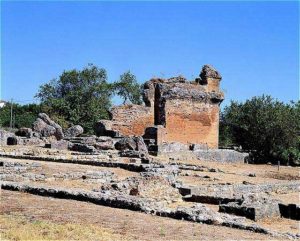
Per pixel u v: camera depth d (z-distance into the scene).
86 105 106.06
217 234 17.88
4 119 107.50
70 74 113.44
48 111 103.94
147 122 71.69
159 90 67.44
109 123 69.56
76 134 75.25
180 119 67.62
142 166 40.66
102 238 16.00
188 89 68.44
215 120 71.06
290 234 18.84
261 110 73.75
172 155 57.03
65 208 21.77
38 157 47.75
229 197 27.66
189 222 20.11
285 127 69.62
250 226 19.30
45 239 15.37
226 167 52.28
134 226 18.58
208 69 71.69
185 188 30.28
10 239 15.25
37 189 25.83
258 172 50.22
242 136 76.44
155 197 27.44
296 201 31.39
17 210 20.75
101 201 23.50
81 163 45.31
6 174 33.12
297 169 56.81
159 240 16.34
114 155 53.16
